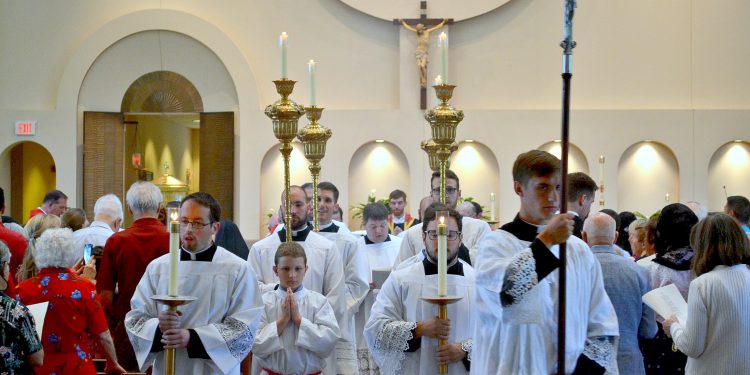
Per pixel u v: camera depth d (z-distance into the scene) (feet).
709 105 57.52
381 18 56.75
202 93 57.06
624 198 57.93
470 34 57.52
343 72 57.52
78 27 57.06
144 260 20.04
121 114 57.31
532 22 57.52
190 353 14.74
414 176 56.65
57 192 33.32
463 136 56.90
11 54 56.80
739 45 57.41
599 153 57.00
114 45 56.90
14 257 23.29
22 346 13.97
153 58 57.06
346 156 56.85
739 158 58.03
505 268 11.63
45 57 56.90
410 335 15.53
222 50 56.49
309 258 20.24
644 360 19.76
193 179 80.89
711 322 15.35
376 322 15.99
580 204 18.10
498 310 11.84
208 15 57.26
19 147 60.29
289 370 17.34
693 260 15.94
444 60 18.20
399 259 21.65
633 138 57.11
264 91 57.36
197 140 81.82
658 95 57.52
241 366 19.29
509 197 56.90
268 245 20.74
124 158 57.88
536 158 12.32
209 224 15.56
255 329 15.43
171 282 13.93
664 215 18.72
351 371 20.13
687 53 57.57
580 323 12.40
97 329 17.08
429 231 16.07
